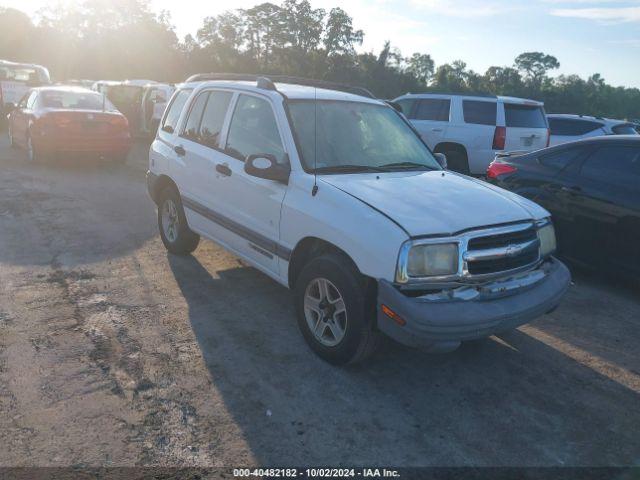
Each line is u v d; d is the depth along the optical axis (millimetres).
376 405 3779
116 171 11688
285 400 3771
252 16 71938
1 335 4383
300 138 4637
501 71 106875
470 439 3486
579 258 6457
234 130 5289
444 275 3715
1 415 3430
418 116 12359
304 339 4461
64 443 3229
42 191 9219
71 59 63875
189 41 70188
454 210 3992
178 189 6012
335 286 3998
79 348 4270
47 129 10898
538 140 11984
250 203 4883
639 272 5895
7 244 6469
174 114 6469
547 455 3375
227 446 3297
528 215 4215
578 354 4699
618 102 111438
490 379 4207
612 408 3912
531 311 3932
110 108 12047
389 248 3648
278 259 4633
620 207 6000
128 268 5988
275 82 5840
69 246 6559
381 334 4016
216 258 6457
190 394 3775
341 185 4230
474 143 11555
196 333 4629
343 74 69250
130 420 3469
